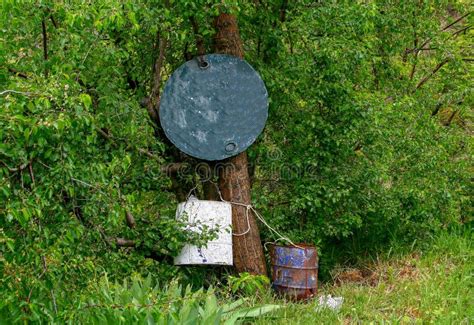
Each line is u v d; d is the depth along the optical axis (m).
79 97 4.59
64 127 4.65
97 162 5.17
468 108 7.32
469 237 6.91
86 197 5.01
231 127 6.11
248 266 6.20
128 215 5.85
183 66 6.02
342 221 6.52
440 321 5.49
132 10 5.38
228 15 6.17
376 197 6.64
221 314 5.24
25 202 4.48
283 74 6.36
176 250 5.91
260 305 5.67
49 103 4.48
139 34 5.88
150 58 6.16
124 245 5.91
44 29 5.27
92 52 5.44
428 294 5.87
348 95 6.39
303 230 6.55
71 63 5.28
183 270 6.12
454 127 7.10
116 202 5.00
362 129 6.45
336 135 6.41
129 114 5.62
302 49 6.48
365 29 6.31
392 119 6.59
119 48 5.69
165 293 5.09
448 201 6.72
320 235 6.54
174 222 5.85
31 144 4.58
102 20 5.16
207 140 6.08
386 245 6.88
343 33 6.39
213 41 6.23
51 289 4.63
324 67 6.34
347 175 6.51
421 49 7.16
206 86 6.06
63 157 4.82
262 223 6.47
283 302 5.91
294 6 6.45
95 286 4.91
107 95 5.57
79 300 4.68
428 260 6.50
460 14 7.50
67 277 4.76
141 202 6.46
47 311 4.58
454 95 6.91
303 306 5.80
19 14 5.16
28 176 4.66
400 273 6.42
